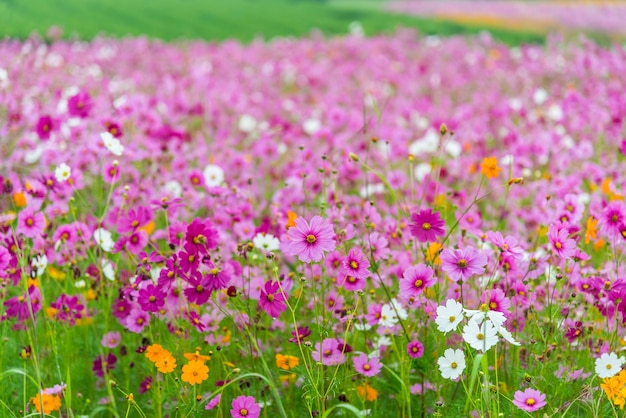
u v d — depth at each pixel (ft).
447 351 9.63
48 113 20.63
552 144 20.99
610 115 24.08
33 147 18.71
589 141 22.47
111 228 15.42
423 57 42.39
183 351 11.23
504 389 10.85
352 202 15.51
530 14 75.15
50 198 14.49
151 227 14.23
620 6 76.59
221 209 14.34
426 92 34.50
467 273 10.05
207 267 11.42
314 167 17.65
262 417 11.19
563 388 10.70
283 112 29.63
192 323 10.99
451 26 70.28
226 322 12.34
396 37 50.14
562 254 10.82
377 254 11.72
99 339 13.03
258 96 30.83
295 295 12.07
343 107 30.58
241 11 71.82
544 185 17.24
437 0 84.48
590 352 11.39
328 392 10.77
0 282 11.62
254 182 18.39
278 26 66.95
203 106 26.11
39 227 12.62
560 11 74.08
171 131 19.42
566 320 11.23
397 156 21.12
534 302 11.46
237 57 40.96
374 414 11.09
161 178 16.57
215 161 18.35
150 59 37.17
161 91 29.25
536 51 41.09
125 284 12.23
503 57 41.11
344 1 86.94
